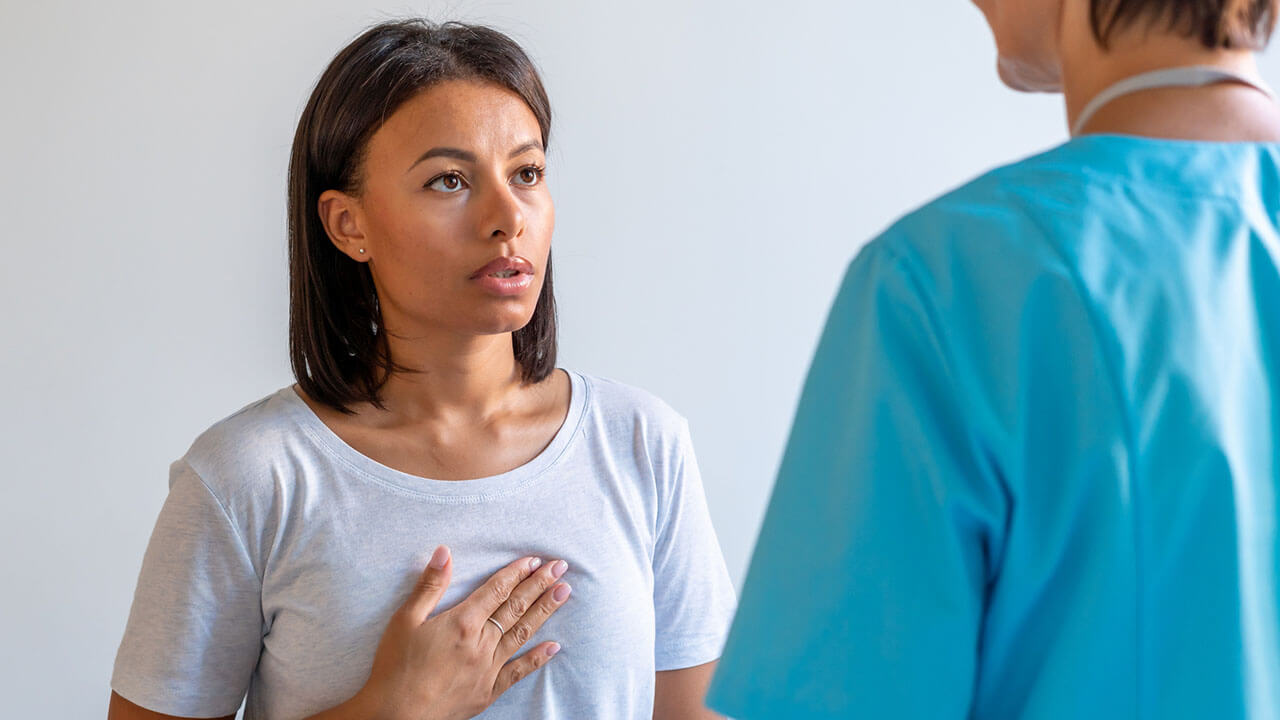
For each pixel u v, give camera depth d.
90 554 1.87
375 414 1.07
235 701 1.04
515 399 1.12
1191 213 0.53
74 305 1.83
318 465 1.03
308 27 1.85
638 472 1.12
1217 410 0.50
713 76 1.97
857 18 2.00
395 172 0.98
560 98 1.92
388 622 1.01
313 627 1.00
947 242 0.55
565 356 1.96
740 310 2.01
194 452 1.03
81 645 1.88
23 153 1.79
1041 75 0.63
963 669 0.53
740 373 2.03
